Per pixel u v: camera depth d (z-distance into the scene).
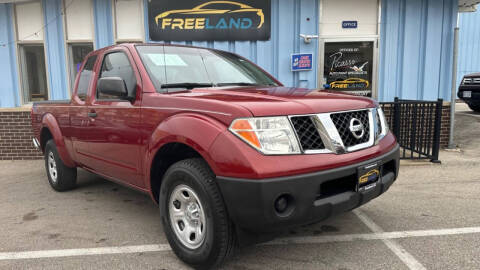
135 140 2.99
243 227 2.23
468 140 7.73
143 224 3.56
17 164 6.82
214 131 2.26
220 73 3.47
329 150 2.31
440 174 5.22
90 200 4.41
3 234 3.35
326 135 2.31
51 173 4.84
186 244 2.60
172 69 3.18
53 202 4.34
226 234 2.30
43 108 4.73
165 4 7.09
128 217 3.78
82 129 3.79
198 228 2.50
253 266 2.62
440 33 7.03
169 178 2.61
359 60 7.16
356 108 2.58
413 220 3.50
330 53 7.15
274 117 2.21
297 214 2.18
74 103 4.00
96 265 2.71
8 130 7.20
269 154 2.13
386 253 2.80
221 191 2.22
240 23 7.05
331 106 2.44
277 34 7.08
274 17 7.05
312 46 7.09
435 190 4.47
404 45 7.05
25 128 7.20
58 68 7.44
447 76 7.14
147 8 7.16
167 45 3.49
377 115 2.89
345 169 2.31
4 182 5.42
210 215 2.31
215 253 2.35
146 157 2.83
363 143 2.55
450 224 3.38
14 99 7.61
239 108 2.23
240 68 3.77
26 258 2.84
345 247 2.93
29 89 7.71
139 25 7.28
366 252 2.83
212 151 2.23
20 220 3.72
